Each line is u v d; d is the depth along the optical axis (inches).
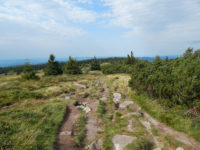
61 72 2251.5
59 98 605.0
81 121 345.4
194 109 283.7
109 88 906.7
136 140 225.6
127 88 784.9
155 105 405.4
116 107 485.7
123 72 2192.4
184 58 460.1
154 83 433.1
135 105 462.3
